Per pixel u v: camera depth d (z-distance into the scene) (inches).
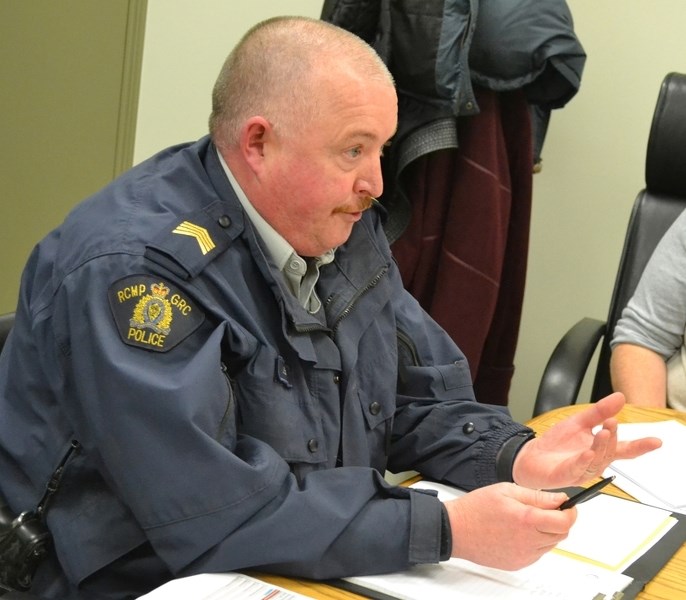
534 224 106.4
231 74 43.0
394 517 36.4
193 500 35.0
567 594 35.2
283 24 43.1
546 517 35.0
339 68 40.9
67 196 116.3
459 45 75.4
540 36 78.4
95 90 112.1
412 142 78.8
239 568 35.1
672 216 83.3
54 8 111.9
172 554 35.3
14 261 120.2
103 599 37.9
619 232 103.3
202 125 110.0
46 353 38.8
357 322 46.9
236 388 40.4
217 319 39.2
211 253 40.4
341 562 35.5
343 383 45.2
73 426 38.1
